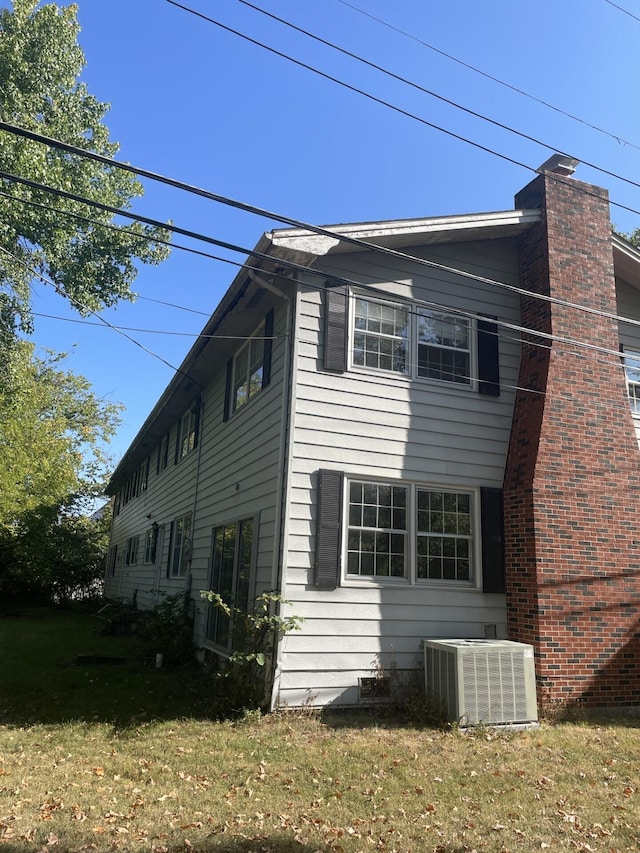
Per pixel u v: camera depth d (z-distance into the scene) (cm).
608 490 905
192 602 1307
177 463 1717
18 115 1184
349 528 836
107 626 1703
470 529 908
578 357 942
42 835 423
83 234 1358
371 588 823
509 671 748
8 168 1118
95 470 3366
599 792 521
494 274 1009
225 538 1117
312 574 796
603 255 1006
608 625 852
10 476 1705
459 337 964
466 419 930
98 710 788
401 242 939
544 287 957
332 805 486
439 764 585
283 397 859
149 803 484
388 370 907
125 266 1433
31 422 1845
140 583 2134
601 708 820
